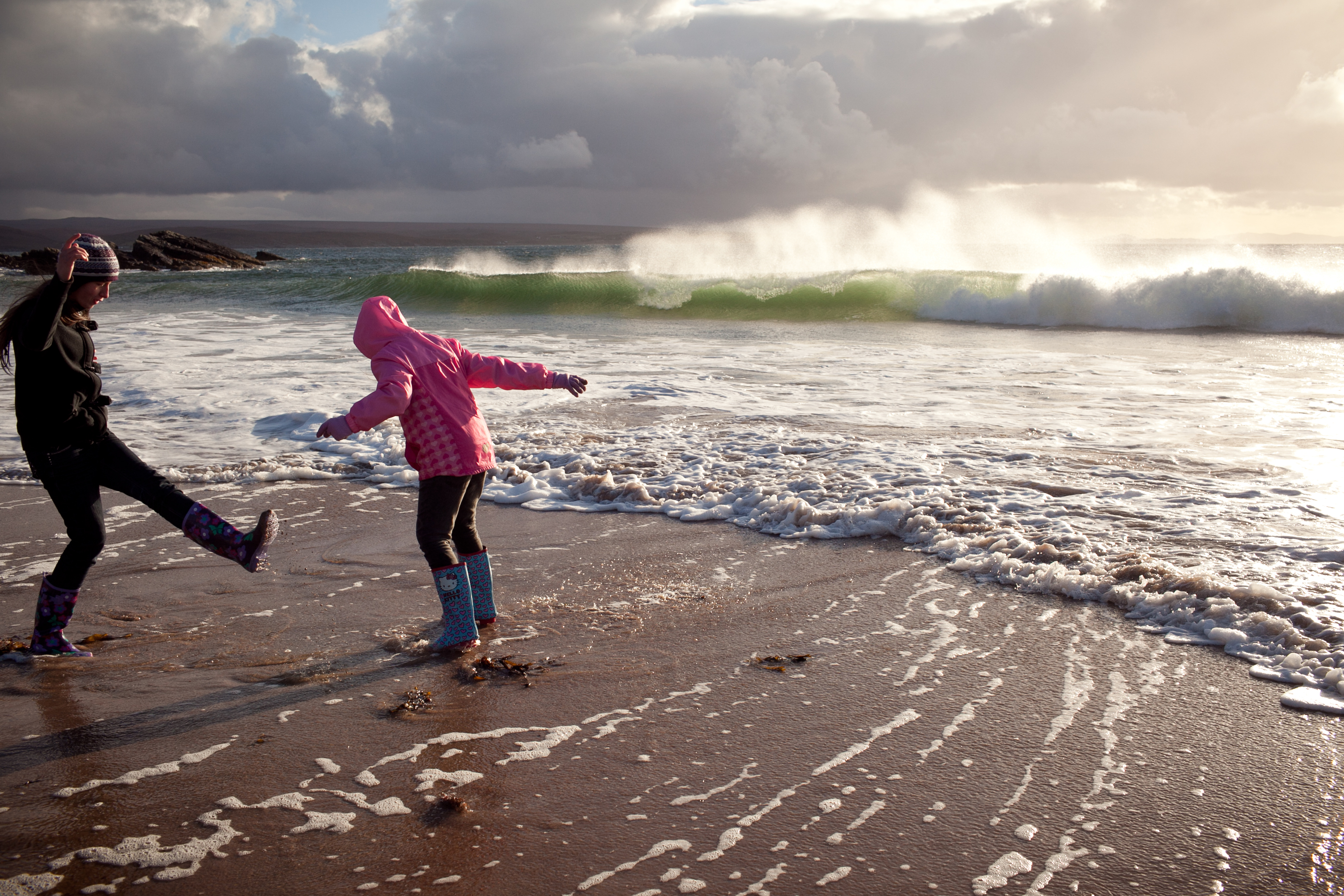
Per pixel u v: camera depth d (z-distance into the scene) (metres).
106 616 3.80
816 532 4.89
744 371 11.38
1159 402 8.91
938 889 2.03
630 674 3.23
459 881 2.07
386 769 2.58
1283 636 3.36
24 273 57.22
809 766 2.58
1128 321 17.52
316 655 3.41
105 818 2.32
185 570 4.38
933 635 3.56
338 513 5.45
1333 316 16.02
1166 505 5.23
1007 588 4.08
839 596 4.01
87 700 3.03
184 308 22.50
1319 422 7.74
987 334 16.28
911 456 6.59
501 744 2.72
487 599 3.72
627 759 2.63
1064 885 2.04
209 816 2.34
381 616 3.79
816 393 9.68
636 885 2.04
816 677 3.19
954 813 2.33
